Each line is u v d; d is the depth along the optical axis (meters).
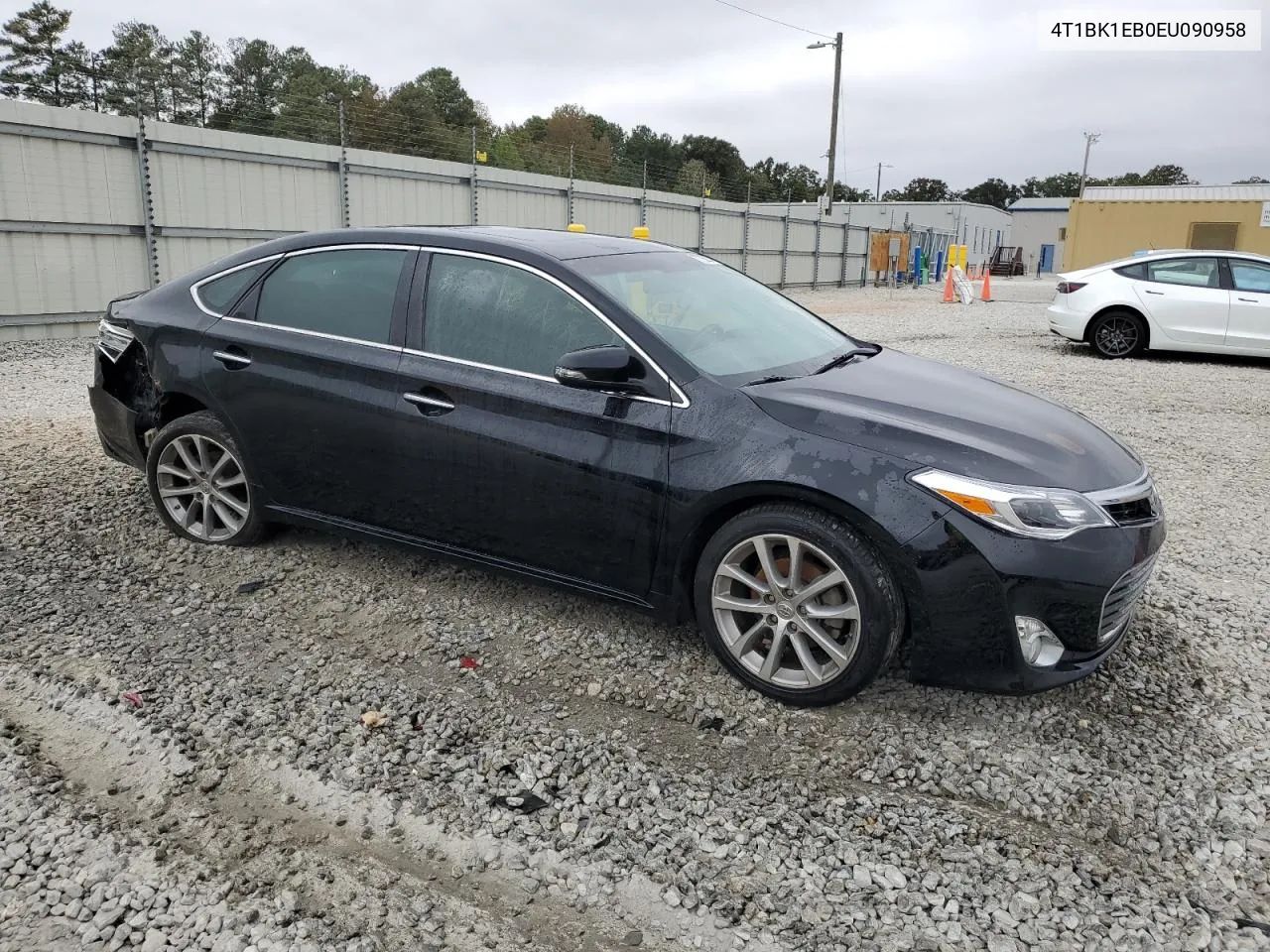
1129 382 10.61
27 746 3.00
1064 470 3.18
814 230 33.06
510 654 3.67
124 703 3.24
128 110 21.42
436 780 2.87
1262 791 2.92
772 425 3.25
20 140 11.66
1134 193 42.94
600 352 3.30
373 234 4.12
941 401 3.58
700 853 2.59
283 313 4.23
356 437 3.97
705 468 3.28
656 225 25.25
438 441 3.76
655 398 3.41
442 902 2.40
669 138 100.38
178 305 4.52
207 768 2.91
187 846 2.58
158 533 4.80
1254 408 9.16
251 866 2.51
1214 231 36.34
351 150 16.31
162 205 13.40
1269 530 5.47
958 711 3.32
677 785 2.88
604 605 4.09
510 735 3.13
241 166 14.48
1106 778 2.96
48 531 4.81
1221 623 4.12
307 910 2.35
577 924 2.34
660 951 2.27
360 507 4.07
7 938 2.23
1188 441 7.72
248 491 4.39
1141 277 12.46
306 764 2.93
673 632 3.86
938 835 2.69
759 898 2.43
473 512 3.76
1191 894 2.49
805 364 3.86
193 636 3.75
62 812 2.69
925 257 40.41
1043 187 143.25
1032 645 3.04
